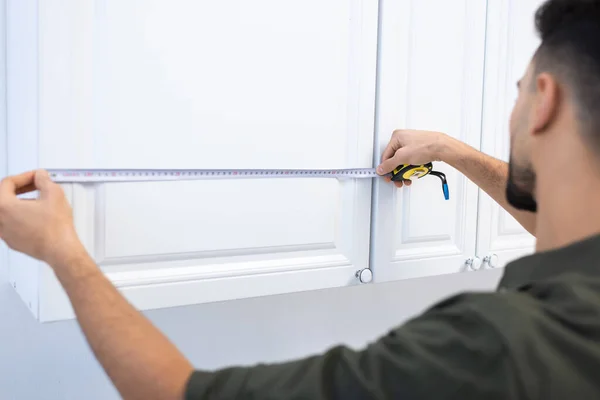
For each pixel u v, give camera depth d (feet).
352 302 5.47
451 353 1.65
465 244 4.13
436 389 1.59
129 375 2.00
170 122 2.94
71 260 2.31
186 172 3.01
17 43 3.12
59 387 4.15
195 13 2.96
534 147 2.14
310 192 3.43
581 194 1.94
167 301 3.03
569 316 1.65
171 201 2.99
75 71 2.70
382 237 3.73
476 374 1.57
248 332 4.92
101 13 2.73
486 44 4.05
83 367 4.23
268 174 3.26
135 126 2.86
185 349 4.64
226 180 3.13
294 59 3.27
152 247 2.97
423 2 3.73
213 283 3.15
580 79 1.92
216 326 4.77
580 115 1.92
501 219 4.34
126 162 2.86
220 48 3.04
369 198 3.69
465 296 1.82
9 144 3.54
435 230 3.98
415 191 3.85
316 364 1.79
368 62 3.54
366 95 3.56
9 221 2.49
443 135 3.62
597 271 1.81
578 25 1.97
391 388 1.65
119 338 2.06
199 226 3.08
